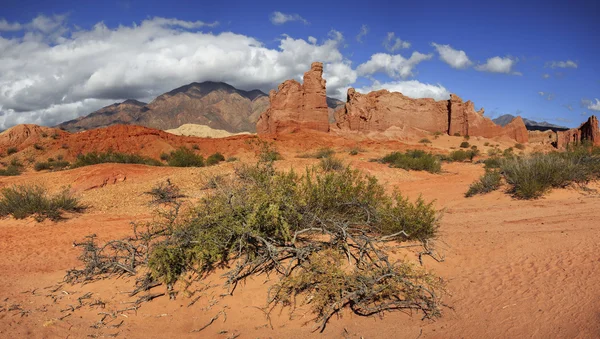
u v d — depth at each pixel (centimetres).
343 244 591
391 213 731
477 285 578
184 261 588
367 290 489
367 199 731
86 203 1438
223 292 552
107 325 509
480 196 1473
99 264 660
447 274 634
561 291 512
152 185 1614
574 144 2084
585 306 456
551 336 405
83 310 551
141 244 670
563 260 635
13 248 962
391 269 520
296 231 609
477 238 829
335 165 1669
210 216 604
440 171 2692
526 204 1245
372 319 486
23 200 1302
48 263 836
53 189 1639
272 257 557
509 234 849
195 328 498
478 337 424
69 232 1116
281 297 520
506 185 1522
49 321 515
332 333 460
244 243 579
